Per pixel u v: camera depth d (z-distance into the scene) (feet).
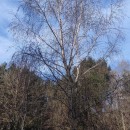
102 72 48.80
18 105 71.82
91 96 46.37
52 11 49.60
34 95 62.64
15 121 76.43
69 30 49.32
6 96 78.13
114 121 48.49
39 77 51.52
